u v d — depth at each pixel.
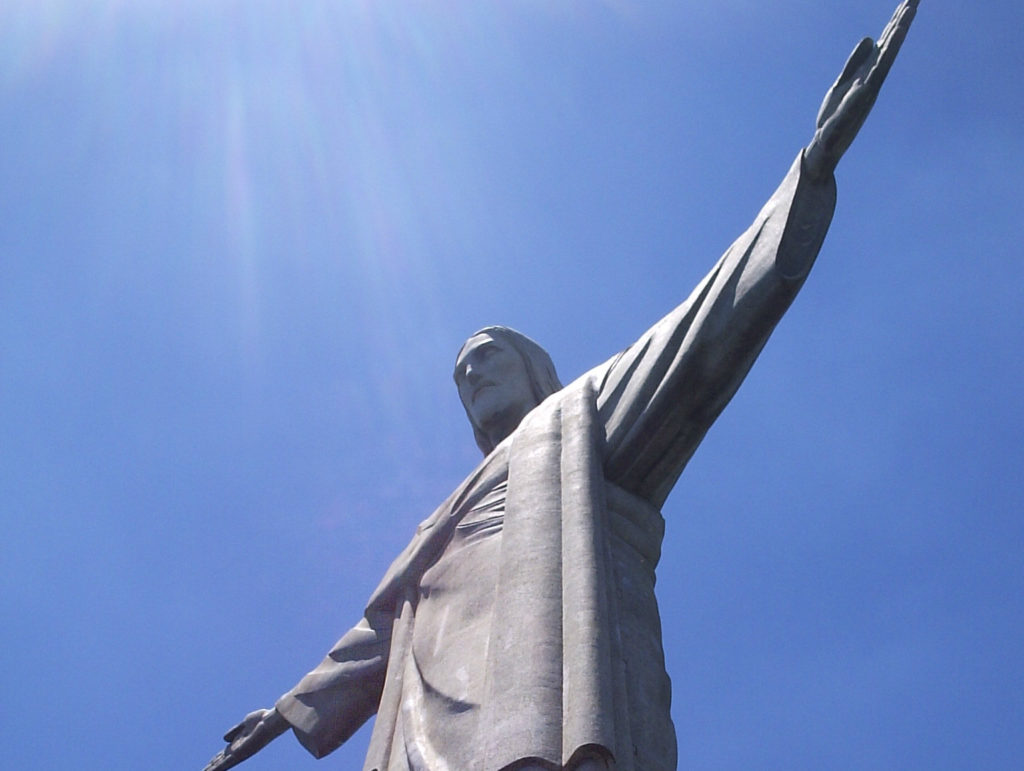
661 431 25.75
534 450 26.34
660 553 25.97
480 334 31.67
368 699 27.67
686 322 25.78
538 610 22.86
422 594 26.45
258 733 28.73
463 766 22.09
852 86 24.88
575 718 20.95
